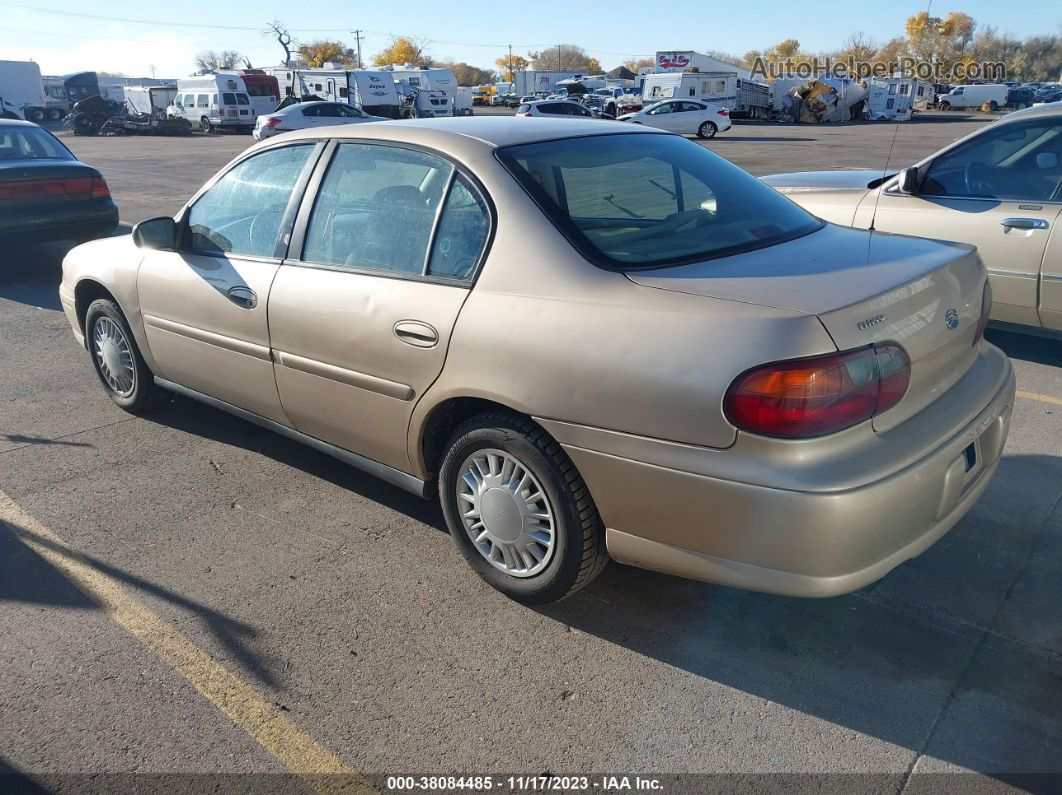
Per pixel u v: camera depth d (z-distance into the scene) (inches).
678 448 96.2
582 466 104.6
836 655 109.5
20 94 1835.6
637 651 111.6
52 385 215.6
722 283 100.8
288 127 1117.1
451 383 115.0
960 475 103.1
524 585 118.6
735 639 113.3
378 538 140.1
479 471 119.6
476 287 113.8
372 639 115.1
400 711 102.2
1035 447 165.5
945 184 216.7
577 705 102.4
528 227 112.0
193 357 162.1
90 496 156.0
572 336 103.0
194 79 1617.9
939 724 97.7
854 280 100.7
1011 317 210.7
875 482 91.3
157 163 872.3
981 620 115.2
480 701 103.4
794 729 97.7
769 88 1713.8
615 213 116.4
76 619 120.5
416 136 128.2
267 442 178.2
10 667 110.9
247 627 118.1
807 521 90.0
